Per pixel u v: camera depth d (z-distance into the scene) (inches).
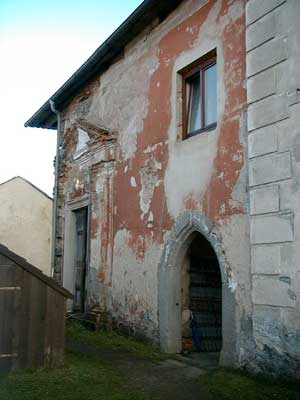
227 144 283.6
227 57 291.4
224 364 269.9
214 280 343.6
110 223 413.4
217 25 304.0
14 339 238.8
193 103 336.5
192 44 327.6
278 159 243.8
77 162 491.2
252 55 267.4
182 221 316.2
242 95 275.9
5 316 238.4
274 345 236.5
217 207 286.4
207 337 330.3
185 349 322.3
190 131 333.7
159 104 358.6
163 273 331.6
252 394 215.0
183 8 340.8
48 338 247.3
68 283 488.4
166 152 343.0
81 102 500.7
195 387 235.6
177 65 341.7
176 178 328.2
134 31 394.0
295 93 237.8
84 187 466.9
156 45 371.6
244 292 261.3
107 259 410.3
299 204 229.5
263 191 250.8
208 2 315.6
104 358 298.2
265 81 256.7
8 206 935.7
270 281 241.8
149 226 354.9
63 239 508.1
